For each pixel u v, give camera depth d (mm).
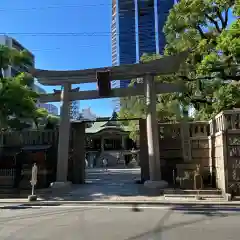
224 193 16672
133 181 25047
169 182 21375
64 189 19891
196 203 15234
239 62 18453
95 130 70688
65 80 21422
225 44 17000
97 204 15859
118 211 13680
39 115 25938
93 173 40156
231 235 8969
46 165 22891
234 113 17516
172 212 13250
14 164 23312
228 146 17203
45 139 24156
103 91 20844
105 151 68750
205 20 22203
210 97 24391
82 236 9023
